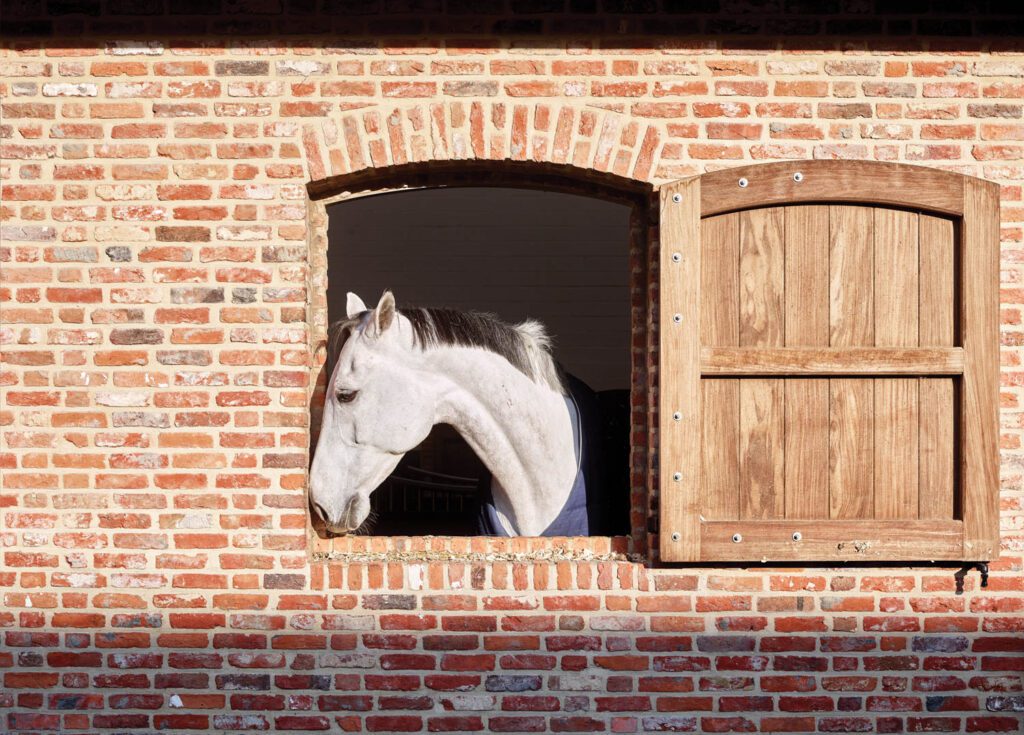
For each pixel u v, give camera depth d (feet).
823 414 12.10
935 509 12.15
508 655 12.30
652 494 12.43
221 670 12.32
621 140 12.28
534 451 12.71
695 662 12.33
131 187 12.30
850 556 12.05
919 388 12.13
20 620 12.33
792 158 12.32
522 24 12.28
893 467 12.11
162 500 12.30
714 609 12.33
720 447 12.07
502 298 29.50
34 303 12.32
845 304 12.07
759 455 12.08
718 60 12.33
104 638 12.32
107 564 12.30
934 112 12.37
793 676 12.35
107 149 12.31
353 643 12.29
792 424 12.08
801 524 12.03
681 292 11.93
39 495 12.32
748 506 12.09
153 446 12.30
